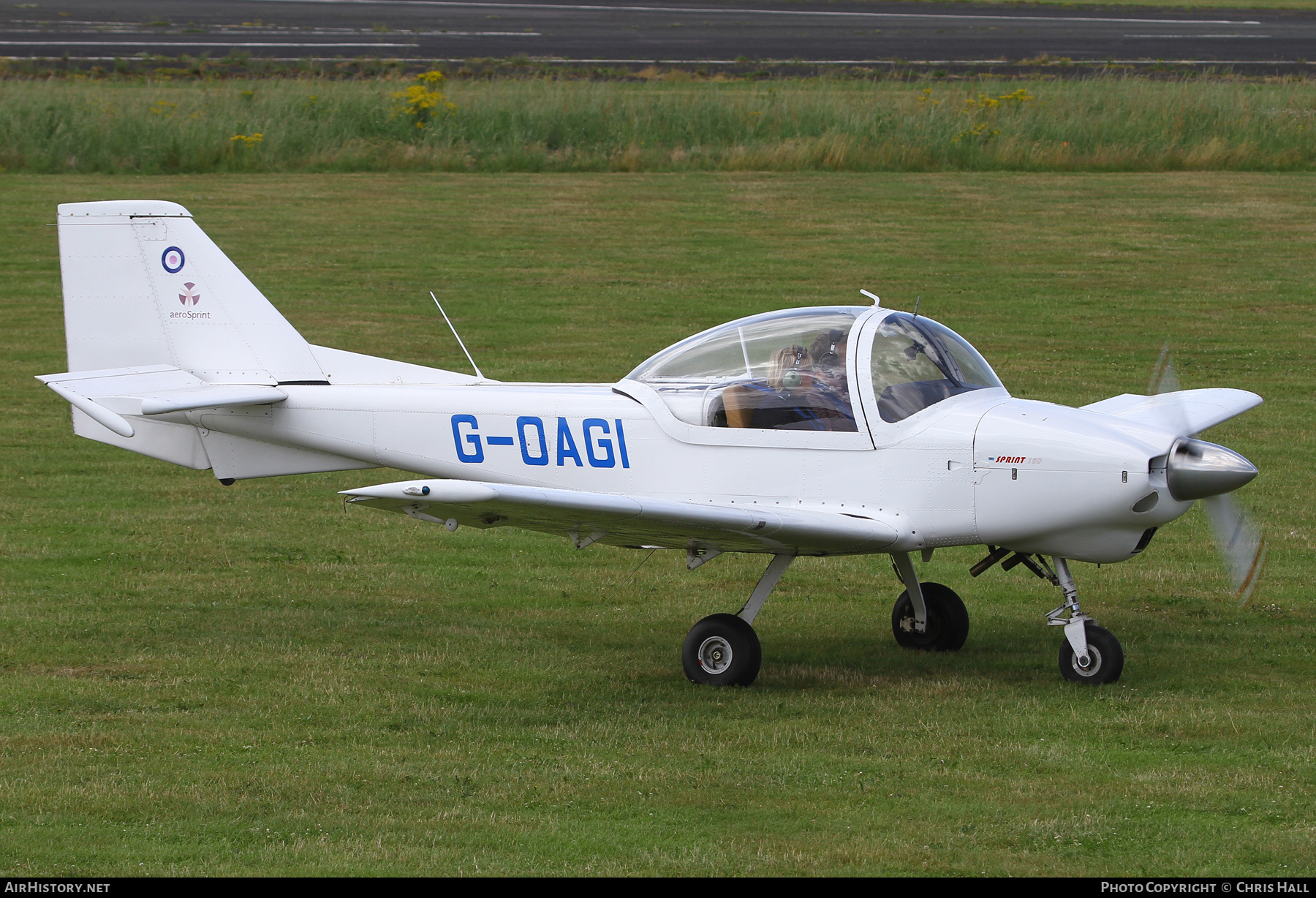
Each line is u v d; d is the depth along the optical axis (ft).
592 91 326.03
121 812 55.67
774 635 86.69
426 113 310.24
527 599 95.25
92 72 363.76
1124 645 82.99
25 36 440.04
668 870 50.37
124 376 93.30
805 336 78.95
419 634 85.81
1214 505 79.41
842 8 566.77
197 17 502.79
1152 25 513.86
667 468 80.28
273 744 64.39
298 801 56.80
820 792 57.93
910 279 216.33
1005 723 66.95
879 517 75.31
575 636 85.97
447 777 59.82
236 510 118.62
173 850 52.08
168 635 84.17
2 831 53.93
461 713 69.41
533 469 84.38
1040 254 231.30
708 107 317.01
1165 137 305.53
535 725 67.67
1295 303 201.36
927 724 66.95
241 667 77.46
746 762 61.67
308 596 94.68
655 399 80.64
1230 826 54.13
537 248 236.43
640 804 56.65
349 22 496.64
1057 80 347.77
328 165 296.92
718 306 200.13
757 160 301.63
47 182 272.72
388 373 93.04
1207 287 210.59
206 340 94.32
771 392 78.02
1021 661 79.92
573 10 546.67
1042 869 50.26
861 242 240.32
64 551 104.32
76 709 69.41
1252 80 360.89
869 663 79.92
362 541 110.42
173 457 93.91
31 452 135.85
